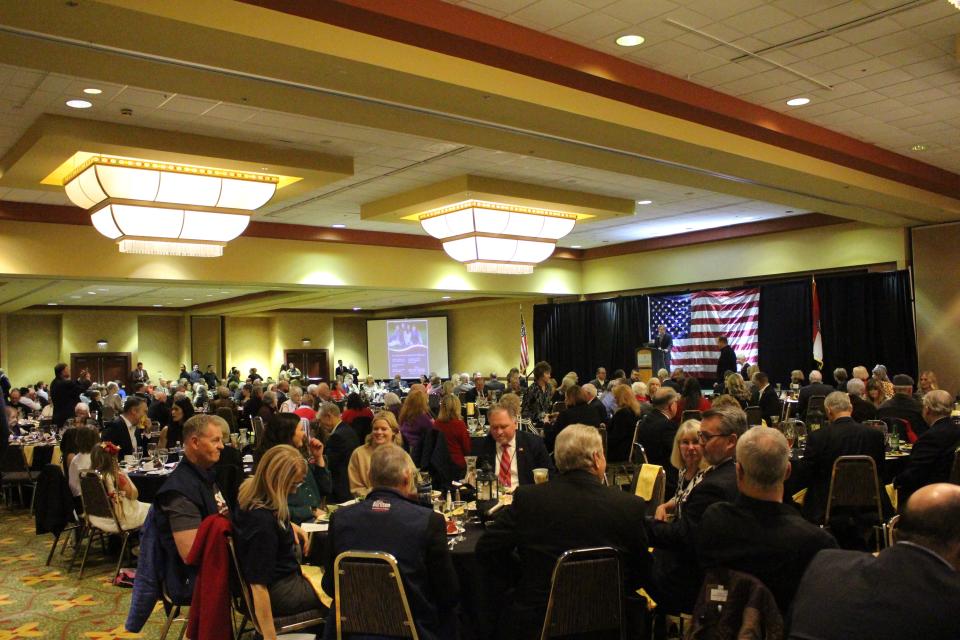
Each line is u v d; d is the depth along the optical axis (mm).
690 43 6102
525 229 11500
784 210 13641
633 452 7352
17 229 10758
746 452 2680
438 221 11438
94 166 7828
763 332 14805
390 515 3266
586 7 5414
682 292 16297
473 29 5410
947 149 9602
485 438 7402
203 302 22328
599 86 6352
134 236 8328
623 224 14656
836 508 5629
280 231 13328
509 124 6512
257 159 8273
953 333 12414
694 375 15852
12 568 6703
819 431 5738
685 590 3293
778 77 6922
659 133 6961
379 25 5000
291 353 25938
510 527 3230
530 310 20938
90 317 23031
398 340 24453
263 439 5766
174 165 8219
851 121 8344
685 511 3396
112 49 4699
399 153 8992
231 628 3480
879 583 1942
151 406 10797
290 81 5312
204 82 5355
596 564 3068
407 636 3119
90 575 6441
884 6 5562
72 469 6922
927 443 5633
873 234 13492
